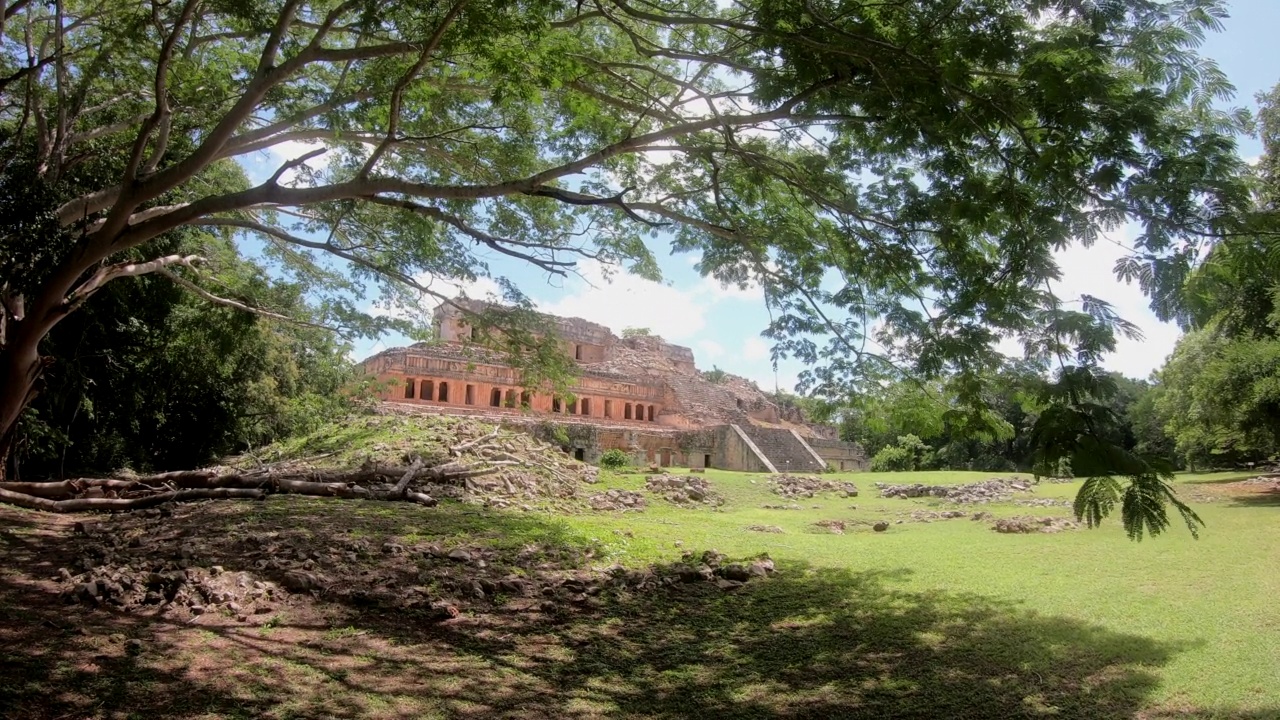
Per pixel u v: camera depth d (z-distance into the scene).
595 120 11.49
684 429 37.28
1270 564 9.36
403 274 13.54
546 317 13.84
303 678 5.77
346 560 8.91
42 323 10.30
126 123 12.84
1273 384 17.00
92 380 18.17
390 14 8.22
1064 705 5.23
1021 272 5.77
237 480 14.27
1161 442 37.28
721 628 7.45
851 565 10.50
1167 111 5.69
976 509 18.81
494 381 34.09
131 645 6.12
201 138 13.62
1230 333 17.20
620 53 11.23
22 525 10.93
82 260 9.48
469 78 11.25
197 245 17.34
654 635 7.21
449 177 13.65
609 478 22.67
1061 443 4.28
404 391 32.56
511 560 9.64
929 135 6.80
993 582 9.16
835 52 6.63
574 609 8.03
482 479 17.22
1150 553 10.60
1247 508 15.20
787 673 6.14
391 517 11.84
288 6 8.55
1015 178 6.62
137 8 11.53
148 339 20.20
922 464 42.25
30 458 20.06
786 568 10.27
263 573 8.11
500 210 12.70
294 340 29.70
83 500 12.84
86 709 4.96
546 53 8.22
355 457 18.44
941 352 6.54
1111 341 4.47
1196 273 5.02
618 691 5.79
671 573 9.55
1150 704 5.15
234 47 12.43
